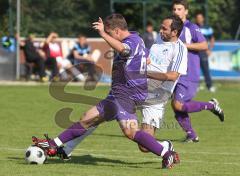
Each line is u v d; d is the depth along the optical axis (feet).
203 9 241.96
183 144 98.07
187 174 70.13
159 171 71.67
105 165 76.23
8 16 224.12
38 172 69.97
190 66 99.96
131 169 73.05
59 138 75.92
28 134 106.83
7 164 75.56
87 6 233.14
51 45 207.62
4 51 217.15
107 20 73.51
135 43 73.56
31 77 214.90
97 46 209.46
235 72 223.10
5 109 145.18
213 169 74.13
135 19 243.60
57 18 231.91
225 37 274.57
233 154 87.35
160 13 243.40
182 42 90.12
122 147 92.94
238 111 147.13
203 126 121.90
